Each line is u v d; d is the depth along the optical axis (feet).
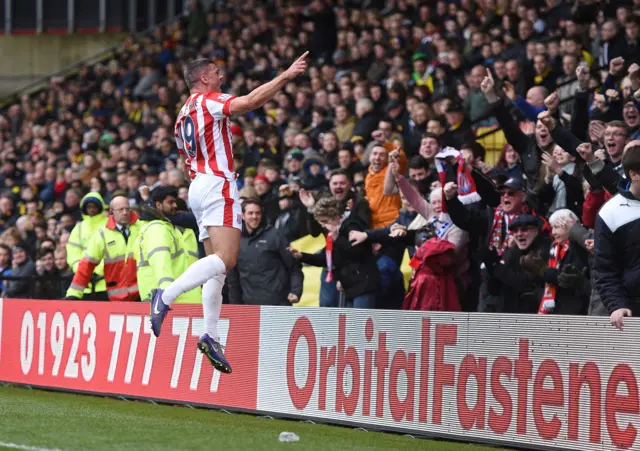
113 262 100.12
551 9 160.76
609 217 62.23
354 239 87.20
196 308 83.30
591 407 57.62
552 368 59.67
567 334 59.06
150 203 102.99
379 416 68.85
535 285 80.23
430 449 60.75
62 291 124.98
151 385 87.10
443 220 86.63
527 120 109.70
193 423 71.82
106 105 255.50
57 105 273.95
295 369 74.90
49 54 320.29
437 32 181.78
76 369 95.61
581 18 142.41
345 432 68.13
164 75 259.39
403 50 180.86
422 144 106.63
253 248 99.86
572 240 78.18
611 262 62.28
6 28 322.75
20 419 72.90
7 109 301.22
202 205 67.36
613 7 141.59
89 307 94.68
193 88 68.64
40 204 195.00
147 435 64.49
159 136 189.06
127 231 100.63
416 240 90.27
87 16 319.27
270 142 154.40
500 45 152.66
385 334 68.95
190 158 68.49
